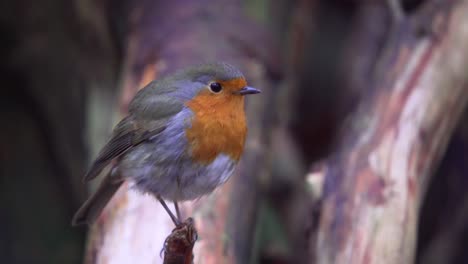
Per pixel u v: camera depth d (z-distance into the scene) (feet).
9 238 44.04
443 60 31.71
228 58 35.04
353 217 27.09
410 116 30.22
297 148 43.62
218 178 26.25
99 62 42.63
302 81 45.98
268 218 39.42
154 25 36.55
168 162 26.12
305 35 42.68
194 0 36.96
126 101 34.47
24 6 43.34
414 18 33.63
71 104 44.96
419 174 29.22
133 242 26.89
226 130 25.91
